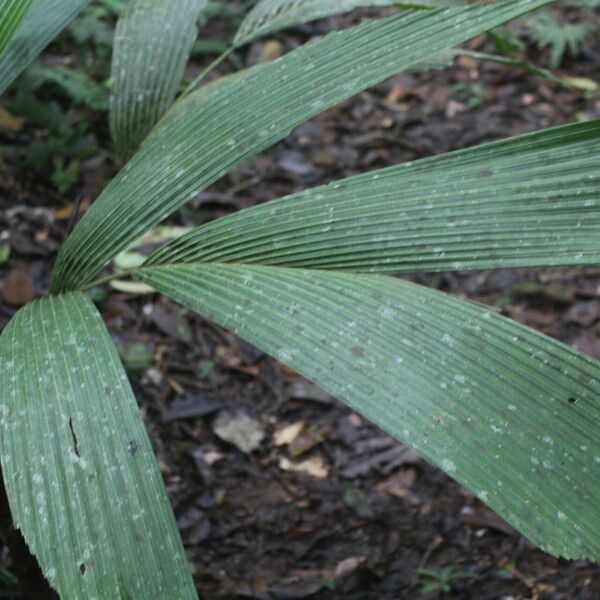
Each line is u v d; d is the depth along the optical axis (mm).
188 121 1144
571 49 3387
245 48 3248
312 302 987
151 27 1393
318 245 1027
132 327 2268
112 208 1125
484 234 986
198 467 1974
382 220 1019
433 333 953
